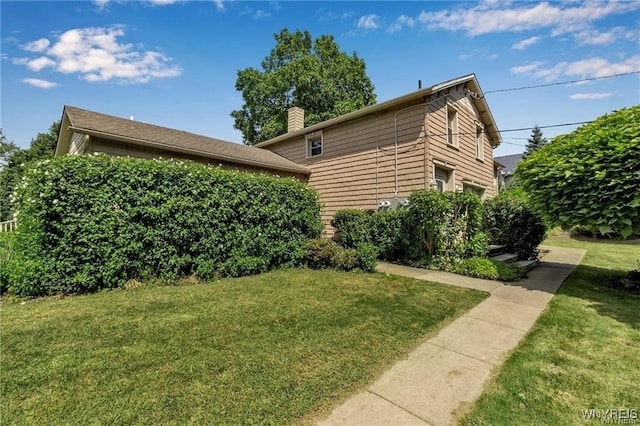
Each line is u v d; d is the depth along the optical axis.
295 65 19.52
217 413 1.86
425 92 7.84
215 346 2.78
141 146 7.39
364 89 22.64
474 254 6.80
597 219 4.71
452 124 9.64
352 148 9.95
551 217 5.31
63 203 4.27
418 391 2.14
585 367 2.46
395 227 7.38
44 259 4.32
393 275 5.97
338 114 18.77
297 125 12.91
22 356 2.57
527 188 5.70
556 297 4.44
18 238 4.63
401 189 8.52
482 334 3.15
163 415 1.84
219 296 4.42
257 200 6.18
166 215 5.04
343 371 2.37
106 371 2.34
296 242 6.94
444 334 3.15
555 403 2.01
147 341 2.88
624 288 4.94
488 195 12.41
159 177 5.05
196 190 5.37
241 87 22.02
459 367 2.48
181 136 9.36
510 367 2.47
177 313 3.68
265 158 10.70
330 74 20.61
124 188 4.72
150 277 5.07
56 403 1.96
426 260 6.76
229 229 5.80
